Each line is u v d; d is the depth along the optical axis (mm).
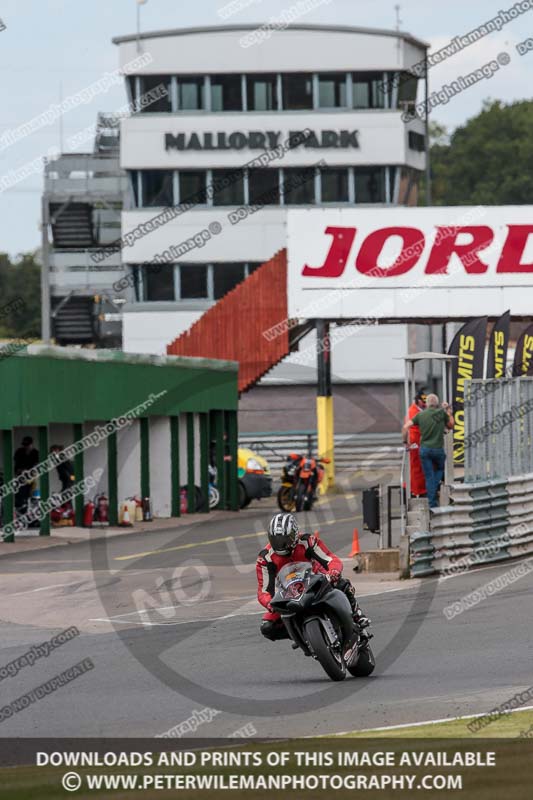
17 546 89375
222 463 123812
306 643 40844
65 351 99188
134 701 39094
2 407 90812
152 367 111688
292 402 184875
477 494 75062
